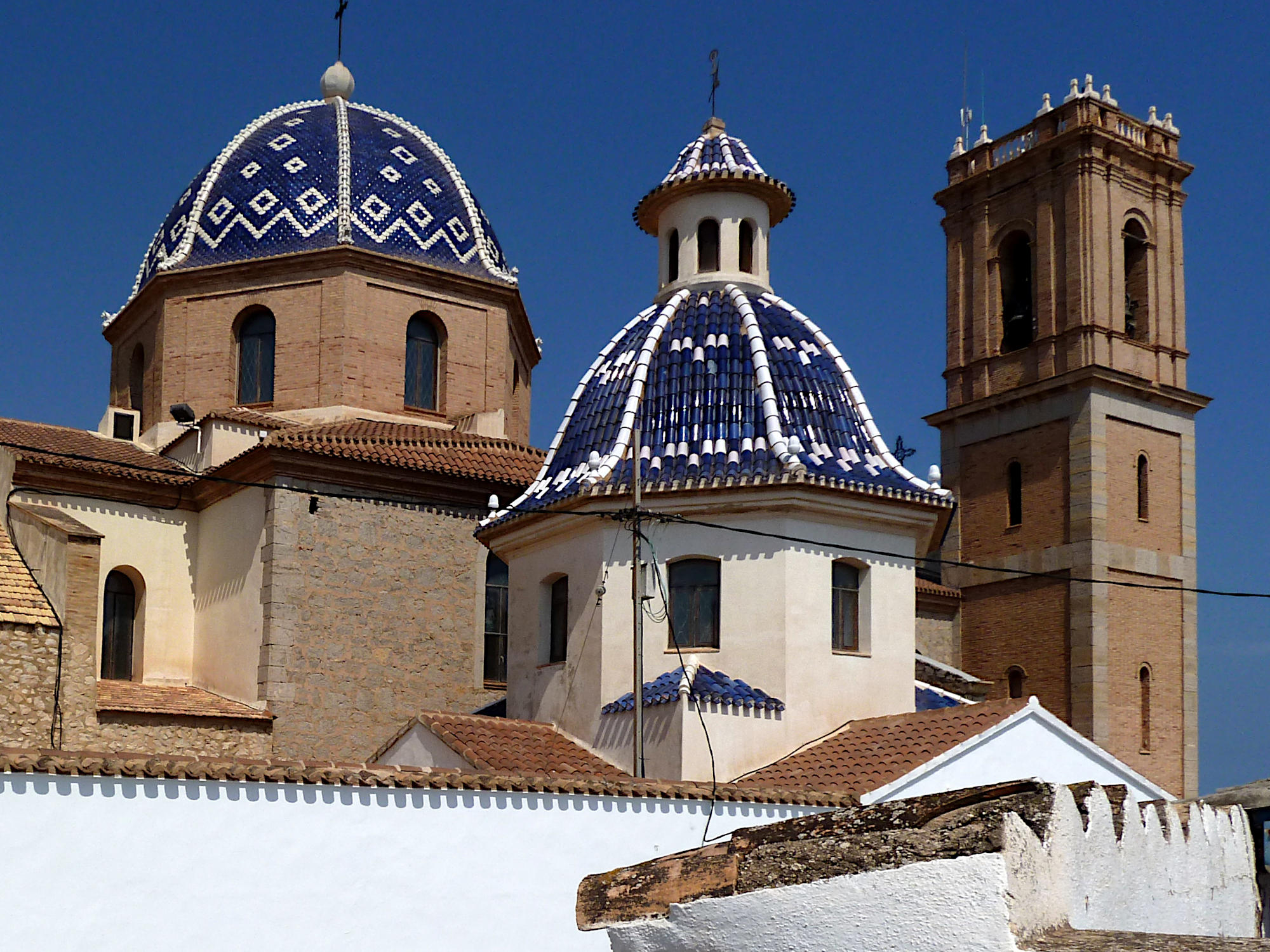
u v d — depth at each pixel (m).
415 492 28.55
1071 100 39.62
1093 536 37.25
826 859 7.44
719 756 20.41
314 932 13.28
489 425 33.09
